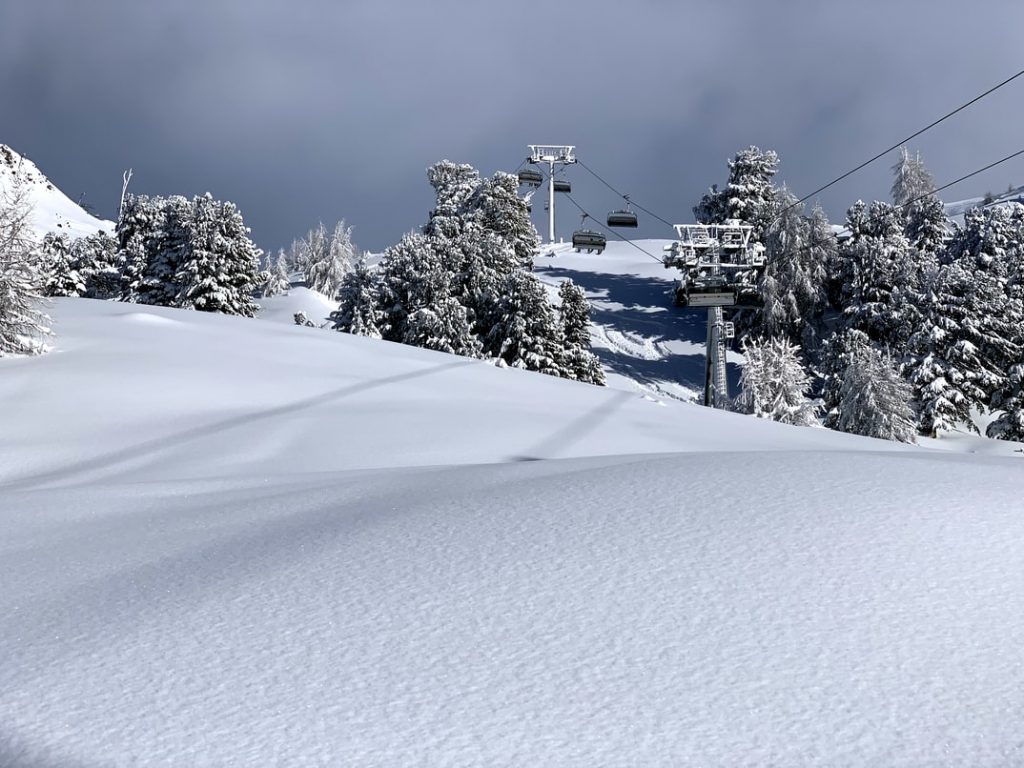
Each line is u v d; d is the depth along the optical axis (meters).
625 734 2.31
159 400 16.98
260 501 6.25
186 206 62.31
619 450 13.91
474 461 12.47
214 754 2.23
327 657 2.88
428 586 3.61
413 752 2.22
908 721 2.34
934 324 53.47
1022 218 83.12
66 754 2.25
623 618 3.16
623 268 103.00
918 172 91.19
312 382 20.39
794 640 2.91
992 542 3.84
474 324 57.97
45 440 13.44
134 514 6.10
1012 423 50.59
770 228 73.19
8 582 4.13
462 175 107.81
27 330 21.86
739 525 4.29
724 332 54.16
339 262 103.44
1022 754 2.15
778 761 2.15
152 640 3.10
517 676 2.70
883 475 5.35
